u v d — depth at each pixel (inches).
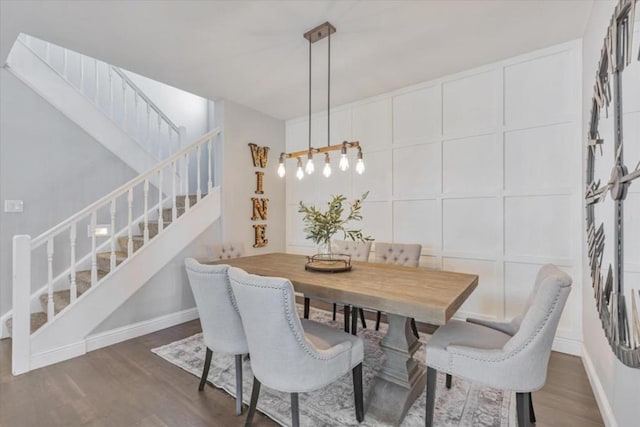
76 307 99.6
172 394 78.2
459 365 59.9
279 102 152.2
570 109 98.6
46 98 124.3
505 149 110.7
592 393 76.7
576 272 97.3
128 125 167.0
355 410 69.5
